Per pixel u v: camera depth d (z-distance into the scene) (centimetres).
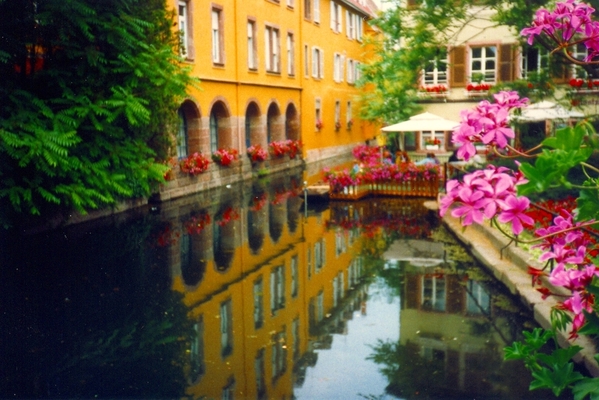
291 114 3731
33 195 1453
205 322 820
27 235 1482
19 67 1548
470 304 893
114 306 894
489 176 270
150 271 1108
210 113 2800
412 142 3228
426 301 915
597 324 283
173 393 589
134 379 629
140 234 1490
